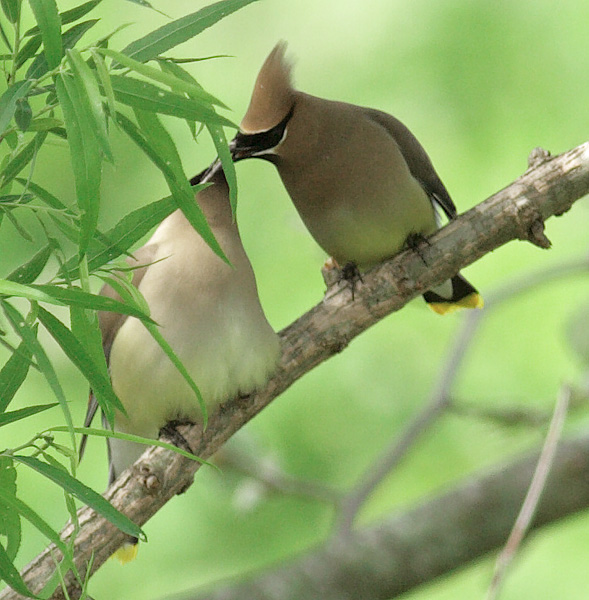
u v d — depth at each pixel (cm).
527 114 1241
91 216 435
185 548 1145
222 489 1073
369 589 1041
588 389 1123
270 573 1041
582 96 1235
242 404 753
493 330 1286
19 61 460
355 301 743
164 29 477
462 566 1070
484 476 1098
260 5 1284
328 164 898
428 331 1257
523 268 1275
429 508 1085
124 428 788
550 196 710
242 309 742
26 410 471
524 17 1241
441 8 1245
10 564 467
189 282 739
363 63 1252
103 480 1112
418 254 734
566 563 1226
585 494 1088
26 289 429
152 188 1189
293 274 1213
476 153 1241
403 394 1224
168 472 680
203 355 734
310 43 1267
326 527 1161
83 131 432
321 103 904
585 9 1230
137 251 761
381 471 1076
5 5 454
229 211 765
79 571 645
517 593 1220
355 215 907
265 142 898
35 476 1072
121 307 462
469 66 1239
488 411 1102
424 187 938
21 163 470
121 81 462
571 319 1148
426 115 1246
